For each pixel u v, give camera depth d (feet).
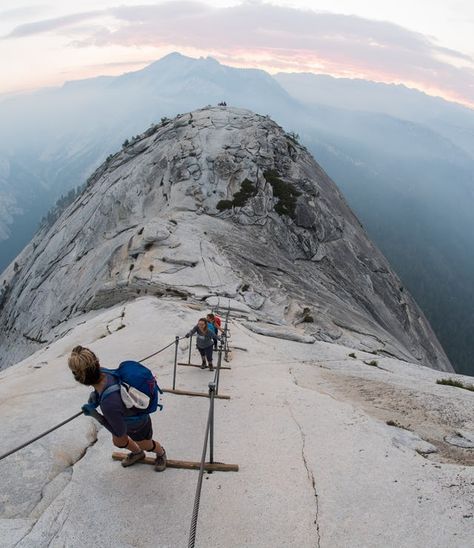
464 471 26.53
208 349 46.91
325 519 22.45
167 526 21.50
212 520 22.15
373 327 142.51
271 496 24.14
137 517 21.89
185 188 191.93
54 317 164.96
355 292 180.34
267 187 196.24
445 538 20.95
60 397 36.58
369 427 32.94
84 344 62.49
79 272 174.91
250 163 204.33
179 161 204.64
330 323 111.04
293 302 112.47
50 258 217.77
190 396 38.73
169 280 108.58
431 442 32.73
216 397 38.50
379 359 69.46
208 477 25.54
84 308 134.82
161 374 45.65
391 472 26.55
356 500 23.91
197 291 105.09
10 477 24.29
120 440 22.72
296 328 101.86
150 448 24.86
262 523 22.11
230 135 221.25
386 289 203.92
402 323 193.67
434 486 25.02
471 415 39.93
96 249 181.98
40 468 25.25
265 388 41.83
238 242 150.51
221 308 95.04
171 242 128.26
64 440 28.45
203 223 163.73
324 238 194.29
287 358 59.26
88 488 23.61
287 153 227.81
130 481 24.63
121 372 22.07
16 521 20.77
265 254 152.35
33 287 206.08
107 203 206.90
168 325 65.51
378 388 46.57
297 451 28.96
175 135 228.22
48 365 51.83
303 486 25.13
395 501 23.75
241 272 121.80
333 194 244.63
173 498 23.50
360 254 205.77
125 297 113.60
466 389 54.13
